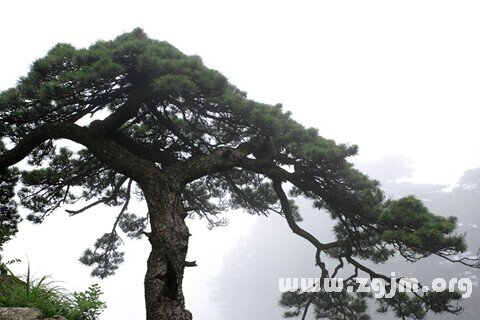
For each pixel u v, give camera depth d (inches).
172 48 449.1
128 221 671.8
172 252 340.5
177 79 370.0
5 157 414.6
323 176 448.5
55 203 535.5
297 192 560.1
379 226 447.8
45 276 267.1
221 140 506.6
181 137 487.8
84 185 567.5
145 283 325.7
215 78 409.1
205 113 454.0
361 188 443.5
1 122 406.9
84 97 390.3
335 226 534.0
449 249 375.6
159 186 377.7
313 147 414.6
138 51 398.6
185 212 366.9
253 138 463.5
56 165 511.2
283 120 469.4
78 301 254.2
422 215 386.3
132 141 466.0
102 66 344.2
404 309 478.3
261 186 614.2
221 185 639.1
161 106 476.1
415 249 379.9
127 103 409.7
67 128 402.0
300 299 557.0
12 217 502.6
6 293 252.8
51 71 367.6
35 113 383.2
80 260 617.9
